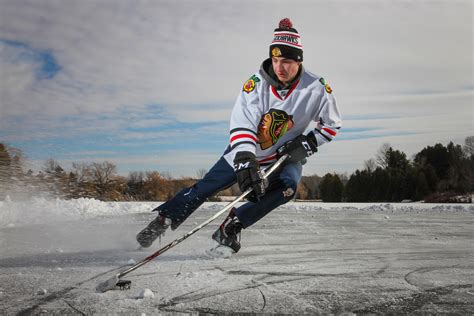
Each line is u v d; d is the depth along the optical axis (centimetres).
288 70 333
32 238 481
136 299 219
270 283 255
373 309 206
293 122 354
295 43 329
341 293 234
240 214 348
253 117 338
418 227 643
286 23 333
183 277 268
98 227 598
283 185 352
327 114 358
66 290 238
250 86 340
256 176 322
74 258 343
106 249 396
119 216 793
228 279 264
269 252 373
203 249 390
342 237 494
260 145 354
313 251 381
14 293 231
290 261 329
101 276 274
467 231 586
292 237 488
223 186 377
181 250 385
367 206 1249
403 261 336
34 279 265
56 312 199
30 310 202
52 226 609
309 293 233
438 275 283
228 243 346
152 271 288
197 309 204
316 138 362
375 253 374
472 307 211
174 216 385
